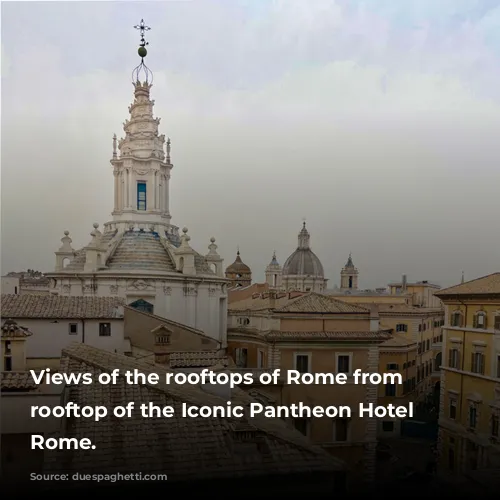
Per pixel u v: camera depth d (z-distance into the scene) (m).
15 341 28.14
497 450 38.50
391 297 79.44
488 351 41.53
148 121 63.16
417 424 45.12
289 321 39.56
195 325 56.41
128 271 53.38
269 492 14.29
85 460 14.77
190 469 14.45
